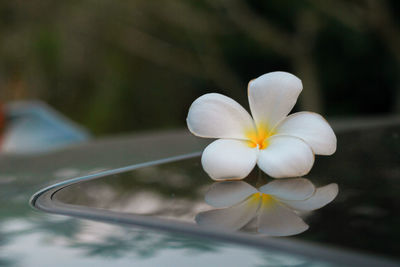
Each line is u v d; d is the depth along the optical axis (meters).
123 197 0.33
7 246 0.28
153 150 0.54
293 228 0.27
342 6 3.83
